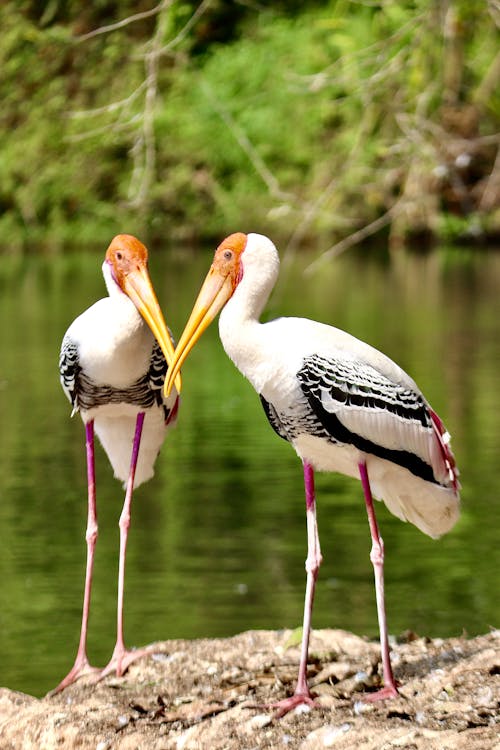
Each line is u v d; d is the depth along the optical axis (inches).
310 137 1369.3
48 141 1375.5
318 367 287.6
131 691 313.6
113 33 912.9
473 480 557.9
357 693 293.7
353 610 402.0
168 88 1373.0
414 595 414.9
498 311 1088.8
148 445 355.9
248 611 399.2
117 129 514.9
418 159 576.1
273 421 301.1
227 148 1438.2
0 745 291.4
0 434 671.8
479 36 796.6
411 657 317.4
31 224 1549.0
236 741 272.8
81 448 638.5
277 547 466.0
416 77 550.3
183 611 399.9
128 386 338.0
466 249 1562.5
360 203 1242.0
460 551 461.7
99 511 519.8
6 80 1093.1
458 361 854.5
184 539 477.4
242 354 292.0
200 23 1173.1
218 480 568.7
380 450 293.3
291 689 299.9
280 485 559.5
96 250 1595.7
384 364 296.2
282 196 550.3
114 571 440.8
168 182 1494.8
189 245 1568.7
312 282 1334.9
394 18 607.2
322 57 1216.8
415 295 1204.5
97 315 337.1
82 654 332.5
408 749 255.4
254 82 1316.4
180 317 1005.8
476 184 1139.9
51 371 852.0
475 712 272.7
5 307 1137.4
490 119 891.4
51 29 814.5
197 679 316.2
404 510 307.6
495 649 308.2
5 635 382.3
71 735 286.4
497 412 695.1
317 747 264.8
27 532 488.4
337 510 518.9
